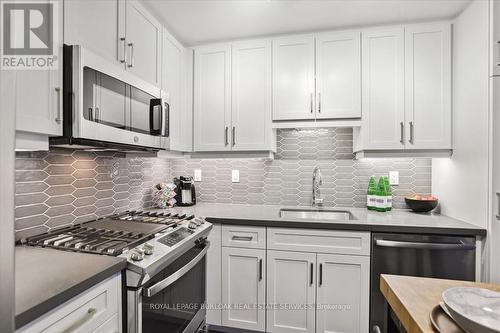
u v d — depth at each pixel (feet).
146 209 7.04
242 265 5.97
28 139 3.13
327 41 6.50
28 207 4.07
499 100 4.67
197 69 7.24
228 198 8.14
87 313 2.76
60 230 4.44
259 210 7.00
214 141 7.11
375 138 6.24
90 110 3.66
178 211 6.77
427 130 6.02
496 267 4.72
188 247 4.52
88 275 2.74
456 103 5.80
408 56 6.11
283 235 5.78
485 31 4.90
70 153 4.84
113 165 5.97
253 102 6.88
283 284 5.78
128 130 4.42
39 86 3.13
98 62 3.77
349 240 5.47
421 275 5.16
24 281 2.60
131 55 4.86
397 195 7.19
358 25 6.33
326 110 6.48
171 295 4.38
